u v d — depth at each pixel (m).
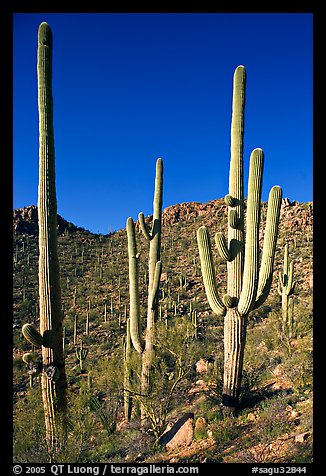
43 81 7.85
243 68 9.70
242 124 9.74
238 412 9.17
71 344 28.16
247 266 8.95
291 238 43.31
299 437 6.92
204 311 30.33
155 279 12.07
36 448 7.42
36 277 41.88
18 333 28.14
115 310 35.78
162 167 12.98
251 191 8.88
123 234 64.50
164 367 10.70
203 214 64.06
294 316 18.14
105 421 11.08
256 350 15.18
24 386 18.53
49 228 7.66
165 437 9.34
